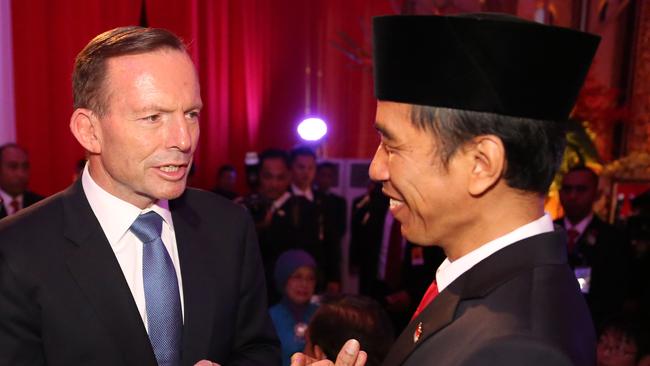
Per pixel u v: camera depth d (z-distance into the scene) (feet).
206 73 17.95
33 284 3.55
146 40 3.54
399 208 2.81
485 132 2.42
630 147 19.12
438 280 2.85
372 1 23.03
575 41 2.45
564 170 13.41
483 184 2.45
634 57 19.08
